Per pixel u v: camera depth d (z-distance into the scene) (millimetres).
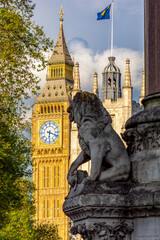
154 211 10562
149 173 10938
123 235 10750
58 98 164500
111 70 123688
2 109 26500
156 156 10961
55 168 162625
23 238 49500
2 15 23703
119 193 10812
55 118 164375
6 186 30516
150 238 10562
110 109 117500
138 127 11242
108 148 11219
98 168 11109
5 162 31062
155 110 11188
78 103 11672
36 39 24000
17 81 24172
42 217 160125
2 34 23703
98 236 10758
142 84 124938
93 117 11445
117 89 122750
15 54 23766
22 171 34156
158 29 11617
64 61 169375
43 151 163375
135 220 10805
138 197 10648
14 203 32500
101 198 10727
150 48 11688
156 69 11547
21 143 33625
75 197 10953
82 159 11719
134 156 11305
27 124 27969
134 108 118750
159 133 11047
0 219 33156
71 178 11531
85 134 11430
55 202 160625
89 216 10758
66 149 162375
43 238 61969
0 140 29734
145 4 12023
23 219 49062
